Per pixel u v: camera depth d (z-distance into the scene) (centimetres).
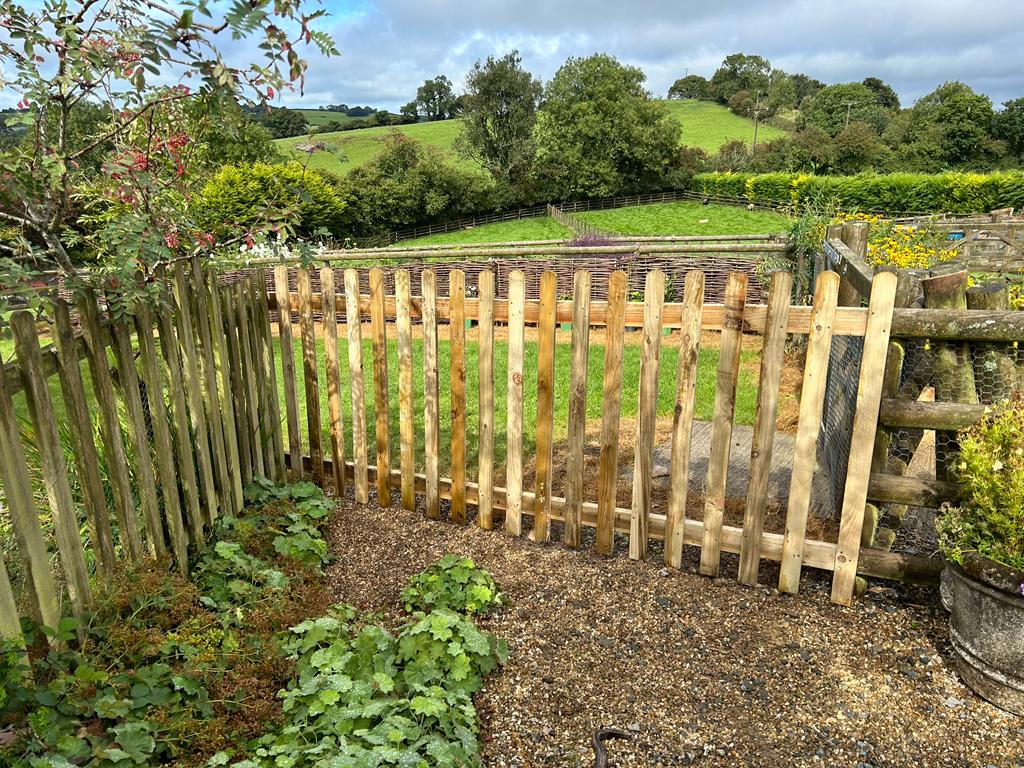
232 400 353
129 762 188
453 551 349
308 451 483
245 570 295
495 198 4272
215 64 218
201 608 267
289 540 329
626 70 4825
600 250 1009
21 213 287
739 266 934
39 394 220
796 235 798
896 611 291
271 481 387
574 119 4588
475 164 5050
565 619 290
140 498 286
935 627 278
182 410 299
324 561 333
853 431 278
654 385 310
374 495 411
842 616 290
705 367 714
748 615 293
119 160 281
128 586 252
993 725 228
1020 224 1077
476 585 298
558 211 4044
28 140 277
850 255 402
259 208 348
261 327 380
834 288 267
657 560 339
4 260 222
